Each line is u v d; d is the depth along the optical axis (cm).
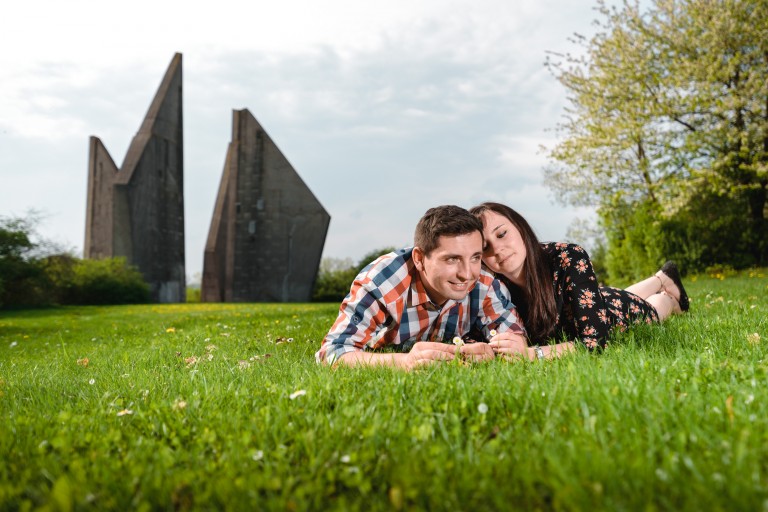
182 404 189
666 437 135
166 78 2847
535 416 160
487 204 280
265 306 1584
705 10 1405
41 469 138
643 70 1490
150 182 2689
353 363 245
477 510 111
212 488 121
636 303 347
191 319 779
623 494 112
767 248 1465
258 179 2833
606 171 1659
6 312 1519
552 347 257
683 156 1470
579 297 283
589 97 1606
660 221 1483
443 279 236
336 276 3033
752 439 131
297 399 187
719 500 105
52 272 2131
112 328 695
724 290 653
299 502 114
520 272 292
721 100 1353
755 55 1389
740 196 1528
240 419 173
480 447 142
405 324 276
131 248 2533
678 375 197
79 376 300
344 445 147
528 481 116
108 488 125
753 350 242
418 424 159
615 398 165
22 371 349
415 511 110
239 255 2834
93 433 168
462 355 245
